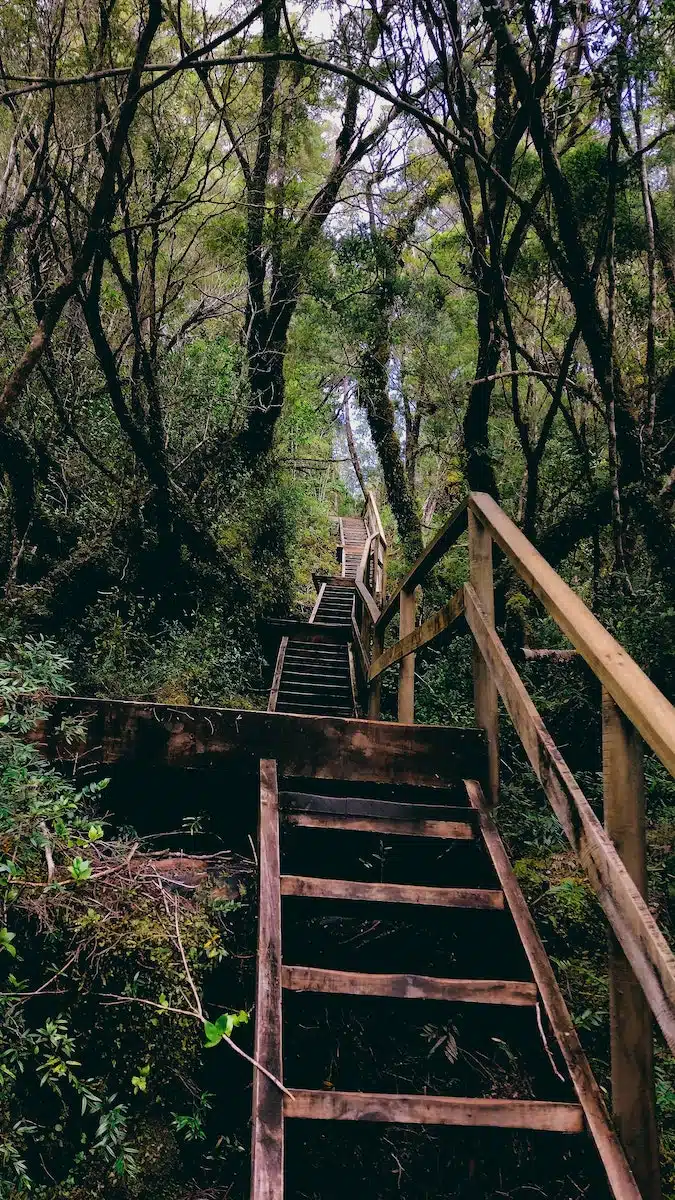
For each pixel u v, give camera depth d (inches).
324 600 440.1
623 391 203.2
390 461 412.2
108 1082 92.3
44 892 97.6
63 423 258.2
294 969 83.4
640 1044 66.0
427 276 342.6
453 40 172.2
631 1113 65.7
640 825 63.6
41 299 223.3
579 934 109.8
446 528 130.2
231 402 331.0
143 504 288.8
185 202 234.7
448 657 244.7
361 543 652.1
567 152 226.7
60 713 117.0
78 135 205.8
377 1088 99.5
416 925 108.4
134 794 127.5
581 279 186.7
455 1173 91.7
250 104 290.0
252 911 107.7
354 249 280.2
